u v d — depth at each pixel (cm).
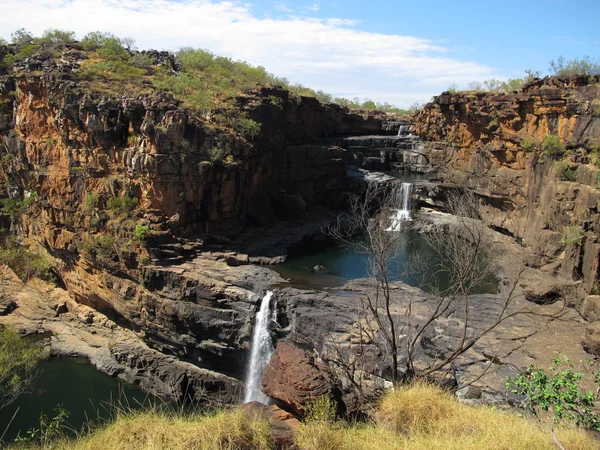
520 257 3547
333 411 1561
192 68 5191
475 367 2378
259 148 4625
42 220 4369
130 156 3762
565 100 3628
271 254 4072
